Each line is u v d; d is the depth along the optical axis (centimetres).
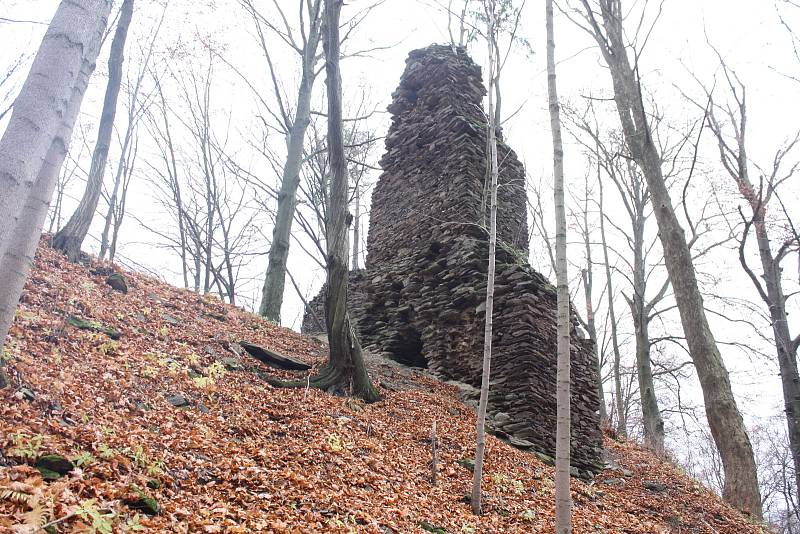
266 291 1488
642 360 1933
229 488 514
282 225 1558
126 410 590
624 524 860
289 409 782
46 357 619
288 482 561
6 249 277
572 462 1145
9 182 280
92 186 1052
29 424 461
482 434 727
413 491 680
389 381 1161
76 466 432
